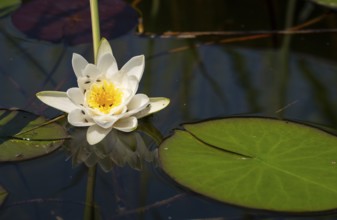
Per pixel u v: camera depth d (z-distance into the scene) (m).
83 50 1.33
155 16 1.43
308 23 1.43
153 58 1.34
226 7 1.48
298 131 1.20
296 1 1.49
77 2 1.41
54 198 1.14
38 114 1.22
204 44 1.38
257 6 1.49
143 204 1.13
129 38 1.36
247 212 1.12
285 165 1.15
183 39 1.38
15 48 1.33
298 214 1.11
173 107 1.26
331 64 1.34
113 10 1.40
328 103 1.27
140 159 1.18
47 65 1.30
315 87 1.30
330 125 1.23
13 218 1.12
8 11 1.40
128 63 1.22
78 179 1.16
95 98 1.20
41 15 1.39
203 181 1.14
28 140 1.19
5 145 1.18
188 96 1.27
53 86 1.27
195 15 1.45
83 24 1.37
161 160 1.16
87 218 1.12
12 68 1.29
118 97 1.21
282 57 1.36
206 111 1.25
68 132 1.21
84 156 1.19
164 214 1.12
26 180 1.15
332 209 1.11
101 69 1.21
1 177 1.15
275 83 1.30
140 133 1.22
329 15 1.46
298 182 1.13
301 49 1.37
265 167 1.15
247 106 1.26
